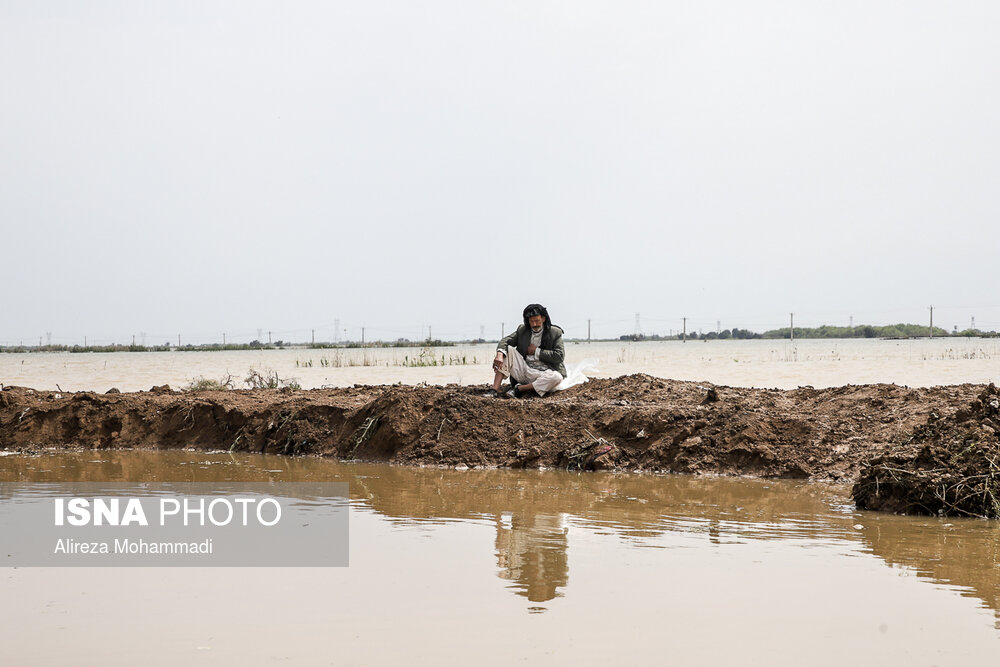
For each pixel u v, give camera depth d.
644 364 33.09
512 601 4.92
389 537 6.57
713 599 4.96
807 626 4.52
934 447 8.12
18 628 4.48
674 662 4.01
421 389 12.77
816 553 6.10
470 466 10.98
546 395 12.70
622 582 5.31
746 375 24.53
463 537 6.57
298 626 4.50
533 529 6.87
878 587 5.23
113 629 4.46
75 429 13.81
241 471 10.56
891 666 3.99
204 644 4.24
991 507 7.42
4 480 9.70
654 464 10.45
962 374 22.88
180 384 23.34
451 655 4.07
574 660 4.02
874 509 7.80
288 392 14.97
